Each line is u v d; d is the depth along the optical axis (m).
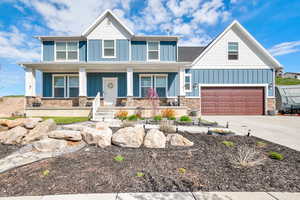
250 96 12.19
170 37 12.32
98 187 2.32
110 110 9.90
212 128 6.34
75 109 10.05
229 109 12.14
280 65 11.92
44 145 3.66
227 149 3.95
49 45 12.15
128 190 2.26
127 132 4.22
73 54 12.21
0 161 3.12
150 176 2.62
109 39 12.12
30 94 10.42
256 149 3.99
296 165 3.08
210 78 12.21
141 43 12.52
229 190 2.29
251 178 2.60
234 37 12.33
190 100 12.18
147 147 4.04
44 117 9.41
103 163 3.08
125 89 12.44
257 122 8.43
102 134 4.15
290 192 2.25
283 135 5.46
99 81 12.41
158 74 12.58
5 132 4.37
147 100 11.73
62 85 12.38
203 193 2.21
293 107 13.35
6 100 16.47
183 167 2.96
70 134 4.02
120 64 10.55
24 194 2.18
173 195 2.16
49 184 2.39
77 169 2.83
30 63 10.05
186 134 5.37
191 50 15.52
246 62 12.26
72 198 2.08
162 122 6.68
